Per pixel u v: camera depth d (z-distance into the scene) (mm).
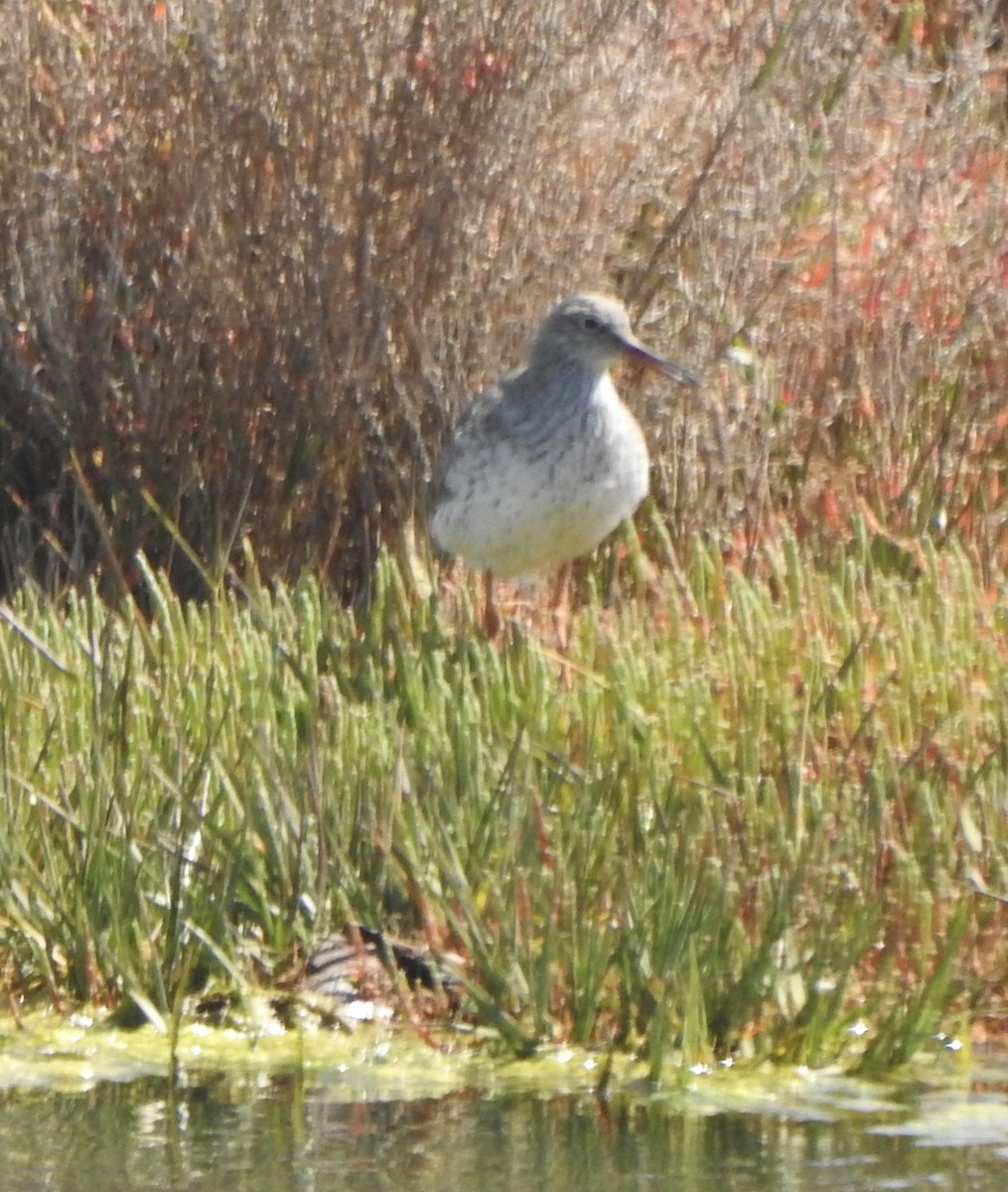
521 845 8586
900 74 14445
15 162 12617
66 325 12484
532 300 12867
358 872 8898
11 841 8711
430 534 12242
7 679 9898
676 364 12125
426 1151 7203
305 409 12453
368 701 10258
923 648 10516
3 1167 7070
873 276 13578
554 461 11656
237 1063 8039
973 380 13453
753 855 8703
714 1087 7812
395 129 12250
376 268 12438
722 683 10336
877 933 8570
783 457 13336
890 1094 7738
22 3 12680
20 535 12617
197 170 12344
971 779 9141
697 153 13445
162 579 11578
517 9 12250
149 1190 6902
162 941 8516
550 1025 8125
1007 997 8531
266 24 12203
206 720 9188
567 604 12414
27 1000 8508
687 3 13727
